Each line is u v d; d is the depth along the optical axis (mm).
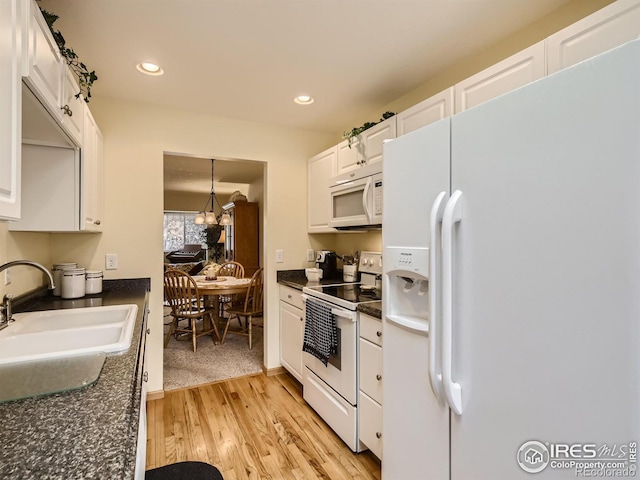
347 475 1740
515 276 878
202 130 2803
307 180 3262
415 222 1231
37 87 1043
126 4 1486
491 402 934
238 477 1722
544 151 818
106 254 2461
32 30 1003
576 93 759
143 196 2576
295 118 2941
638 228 663
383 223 1413
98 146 2178
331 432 2139
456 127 1061
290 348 2865
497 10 1559
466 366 1005
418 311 1294
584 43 1217
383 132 2250
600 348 716
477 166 986
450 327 1002
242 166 4898
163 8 1516
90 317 1700
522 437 859
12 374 908
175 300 3748
